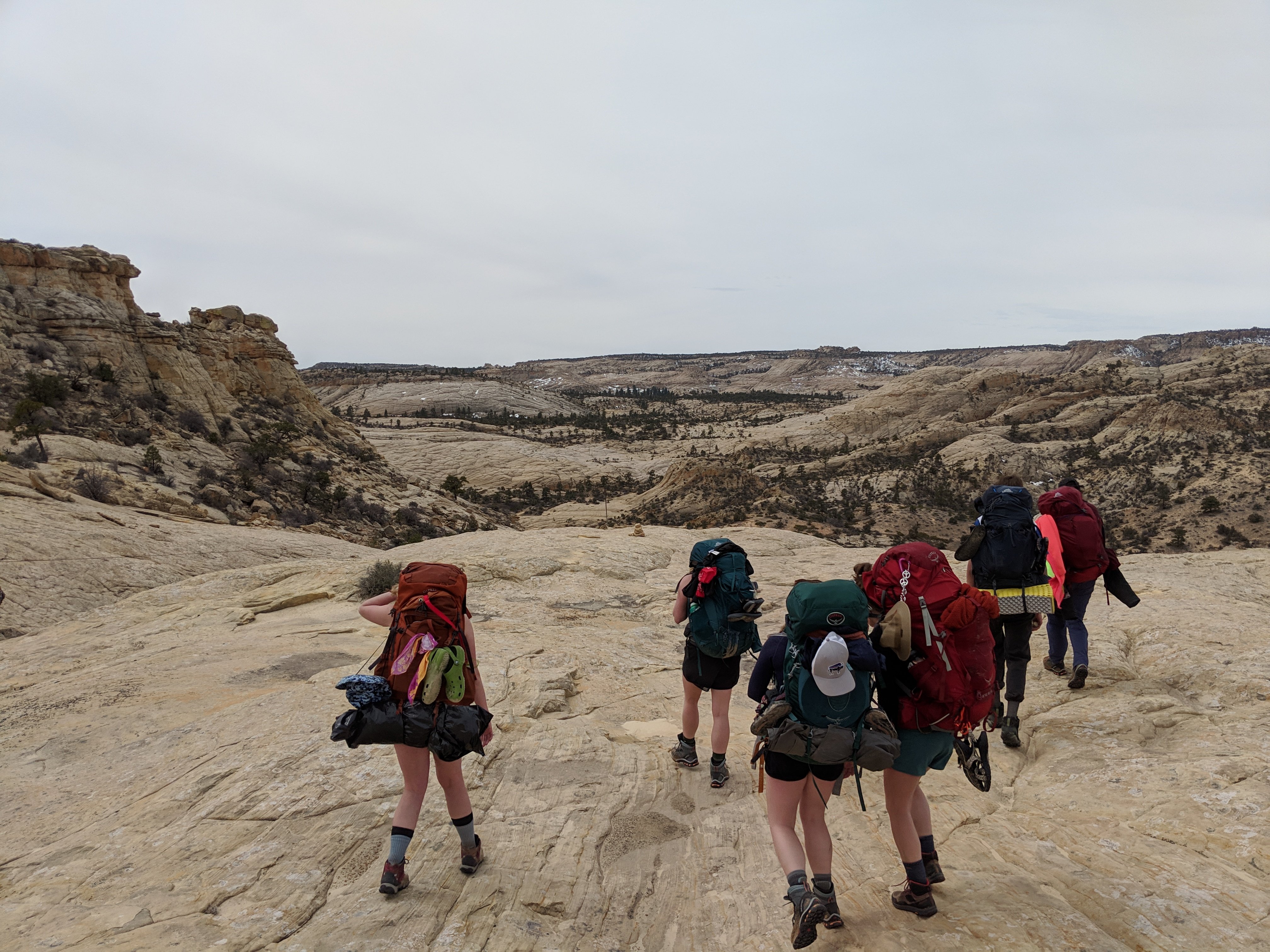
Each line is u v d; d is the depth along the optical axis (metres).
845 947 3.32
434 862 3.90
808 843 3.38
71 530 20.42
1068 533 6.15
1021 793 4.86
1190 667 6.36
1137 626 7.61
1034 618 5.43
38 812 4.40
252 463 62.47
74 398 55.81
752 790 5.07
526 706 6.12
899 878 3.87
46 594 17.22
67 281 65.44
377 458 91.69
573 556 12.38
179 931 3.22
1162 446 161.12
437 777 4.38
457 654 3.62
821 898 3.15
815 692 3.21
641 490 185.38
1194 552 11.61
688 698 5.23
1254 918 3.19
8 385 52.44
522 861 4.02
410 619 3.71
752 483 167.75
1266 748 4.84
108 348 62.94
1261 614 7.74
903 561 3.58
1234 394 194.50
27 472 25.84
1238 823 3.95
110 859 3.84
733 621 4.82
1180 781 4.52
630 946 3.50
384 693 3.55
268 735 5.26
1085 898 3.50
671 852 4.30
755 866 4.15
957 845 4.15
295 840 4.00
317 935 3.28
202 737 5.30
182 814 4.29
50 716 5.92
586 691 6.83
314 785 4.53
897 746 3.14
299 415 87.19
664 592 10.95
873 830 4.42
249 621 9.53
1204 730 5.30
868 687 3.27
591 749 5.43
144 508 32.16
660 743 5.80
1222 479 127.62
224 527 28.41
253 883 3.63
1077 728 5.59
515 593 10.40
